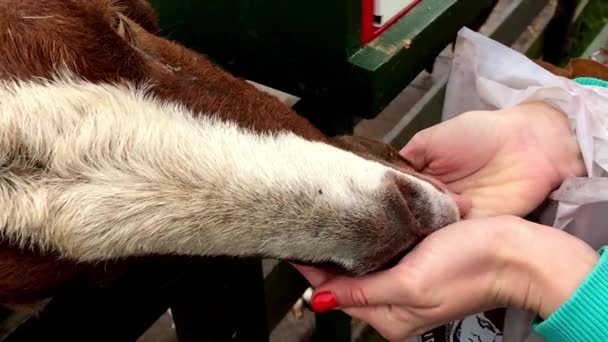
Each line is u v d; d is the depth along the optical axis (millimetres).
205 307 510
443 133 438
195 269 470
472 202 428
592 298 322
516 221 351
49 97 319
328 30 401
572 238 349
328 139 396
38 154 316
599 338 322
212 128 344
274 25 424
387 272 345
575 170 426
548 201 440
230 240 338
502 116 429
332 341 639
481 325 470
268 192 335
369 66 401
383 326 367
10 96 316
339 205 342
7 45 319
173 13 473
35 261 325
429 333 490
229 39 454
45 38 321
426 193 363
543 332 349
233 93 375
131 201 322
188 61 379
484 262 342
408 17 437
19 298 336
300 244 342
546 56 929
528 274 343
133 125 328
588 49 915
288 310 637
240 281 522
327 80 424
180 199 326
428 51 447
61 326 413
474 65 480
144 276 434
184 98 352
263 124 365
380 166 367
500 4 786
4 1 323
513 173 420
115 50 332
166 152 329
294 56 429
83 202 318
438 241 344
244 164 337
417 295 339
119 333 451
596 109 427
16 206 313
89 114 322
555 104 437
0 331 404
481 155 430
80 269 339
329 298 359
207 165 331
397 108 757
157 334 646
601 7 1025
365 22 409
